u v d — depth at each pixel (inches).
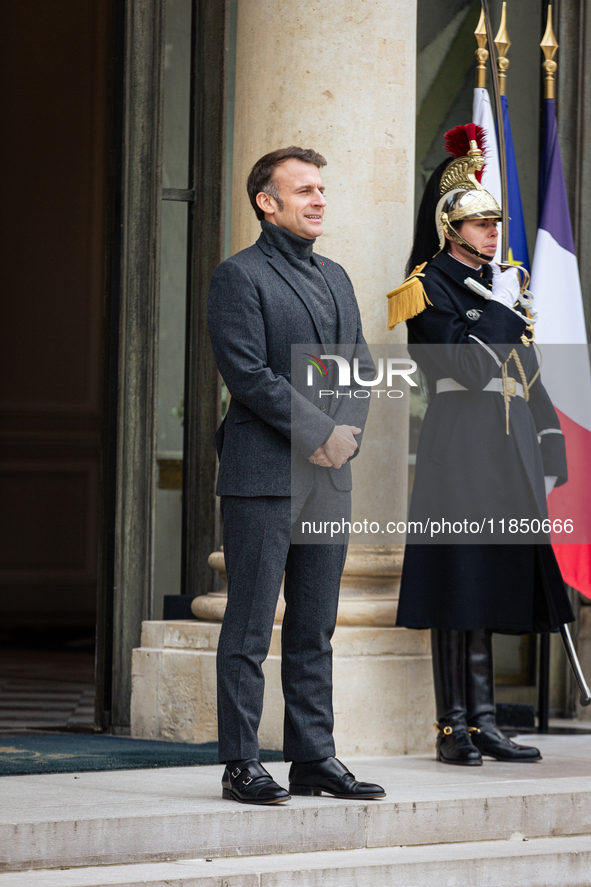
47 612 1071.0
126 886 255.6
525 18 555.5
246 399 310.0
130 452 489.4
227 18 512.7
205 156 511.8
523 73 555.5
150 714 447.8
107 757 385.7
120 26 498.3
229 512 315.9
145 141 495.8
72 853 273.1
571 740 463.2
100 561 489.1
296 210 322.3
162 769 363.6
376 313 431.2
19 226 1090.1
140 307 493.0
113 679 475.5
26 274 1090.1
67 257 1093.8
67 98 1095.0
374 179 432.8
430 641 427.5
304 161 325.4
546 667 486.9
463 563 380.2
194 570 501.7
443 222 392.8
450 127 547.5
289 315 317.4
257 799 297.9
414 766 379.9
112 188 496.1
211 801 302.5
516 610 381.7
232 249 456.1
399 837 306.8
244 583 311.7
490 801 318.7
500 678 539.8
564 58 554.6
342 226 430.9
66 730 484.4
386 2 437.7
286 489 310.7
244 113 450.3
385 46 437.1
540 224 488.4
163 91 503.2
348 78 432.8
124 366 490.6
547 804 326.0
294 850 294.0
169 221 510.0
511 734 482.0
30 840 269.9
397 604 427.5
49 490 1084.5
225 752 307.3
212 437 505.7
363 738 407.8
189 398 507.2
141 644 466.9
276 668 412.2
